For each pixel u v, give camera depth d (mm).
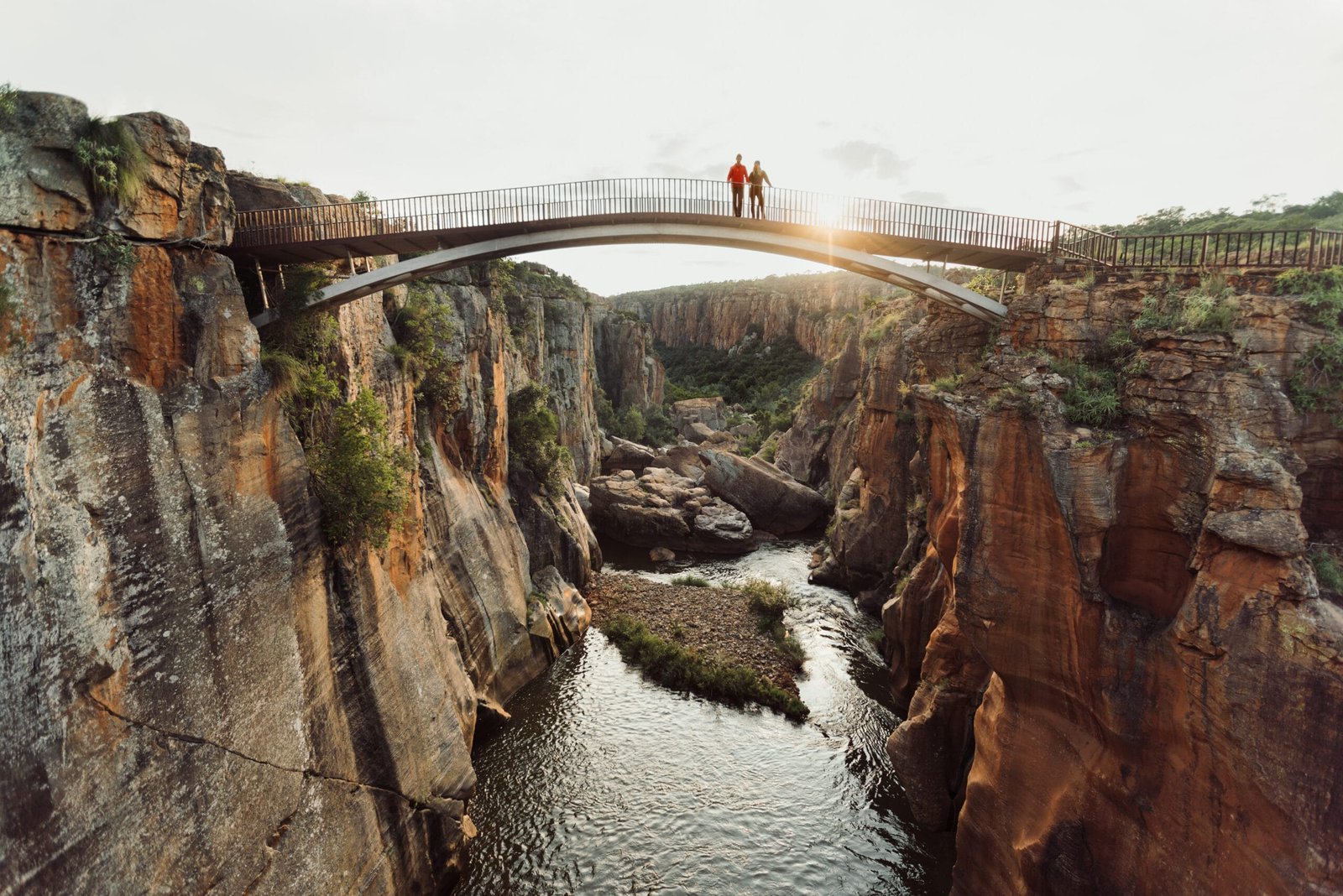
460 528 28656
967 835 16234
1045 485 13609
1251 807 10328
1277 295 12883
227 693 11883
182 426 11742
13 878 8195
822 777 23547
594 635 36062
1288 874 9734
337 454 16266
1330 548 11555
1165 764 11922
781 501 62094
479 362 35500
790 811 21812
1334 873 9312
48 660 8867
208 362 12516
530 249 20219
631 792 22719
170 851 10406
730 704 28562
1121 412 13469
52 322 9586
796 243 20031
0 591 8312
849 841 20500
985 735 16203
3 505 8430
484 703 25859
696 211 19750
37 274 9398
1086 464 13102
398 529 19906
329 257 19016
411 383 25438
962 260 21047
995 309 19359
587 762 24328
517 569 33812
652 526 56469
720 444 102250
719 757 24703
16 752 8367
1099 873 12891
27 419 8977
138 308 11086
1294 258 13703
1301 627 9938
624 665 32281
